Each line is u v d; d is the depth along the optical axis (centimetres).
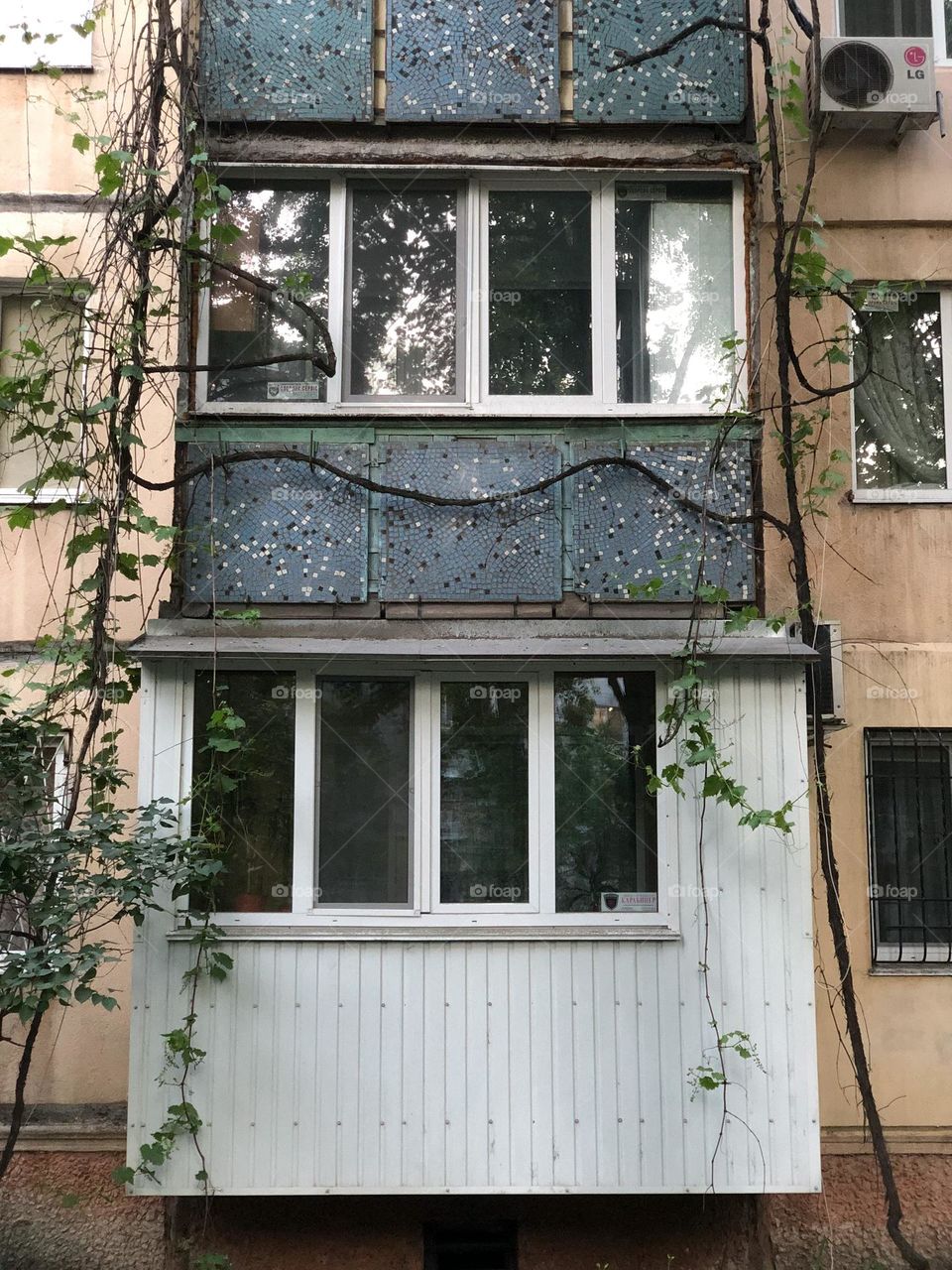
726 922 657
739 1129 642
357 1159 640
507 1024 650
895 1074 735
